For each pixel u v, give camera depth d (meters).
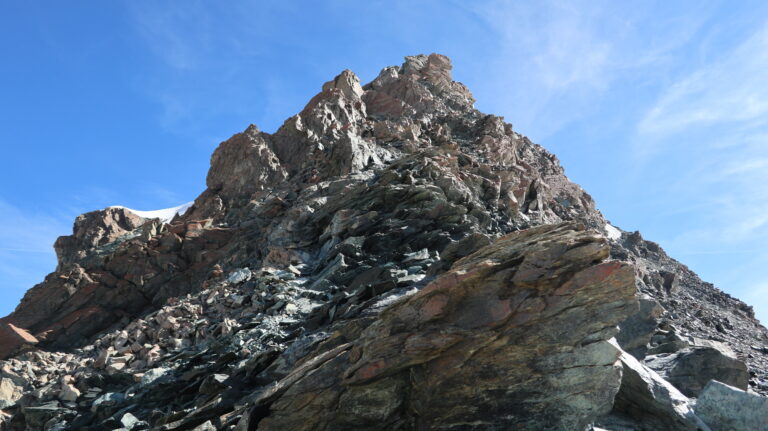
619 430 13.16
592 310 12.09
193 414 15.91
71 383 24.36
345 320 19.11
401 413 12.64
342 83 67.88
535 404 12.08
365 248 30.23
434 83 81.44
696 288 55.38
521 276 12.35
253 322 23.55
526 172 51.50
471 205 35.28
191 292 38.22
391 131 57.03
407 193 34.06
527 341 12.16
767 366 27.05
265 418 13.06
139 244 44.00
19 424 23.17
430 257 26.91
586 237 12.58
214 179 55.16
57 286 40.81
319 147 53.44
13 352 35.91
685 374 17.34
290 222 37.16
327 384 12.92
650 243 65.81
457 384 12.30
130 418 19.41
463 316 12.48
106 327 39.25
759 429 12.34
